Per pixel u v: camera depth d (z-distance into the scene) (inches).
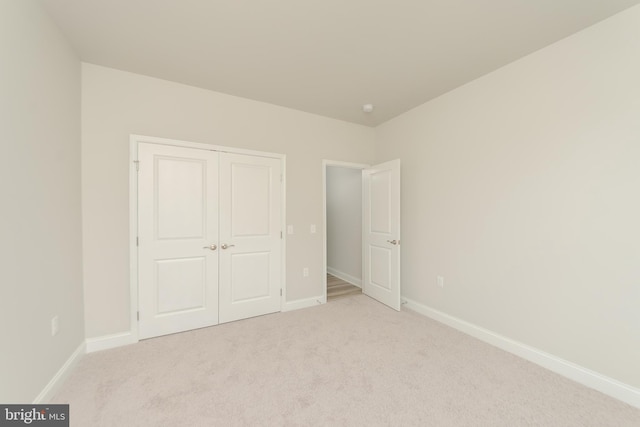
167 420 59.3
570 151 76.4
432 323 112.7
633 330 65.6
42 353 63.8
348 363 82.0
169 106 102.6
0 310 50.3
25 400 57.1
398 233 127.3
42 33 65.2
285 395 67.6
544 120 81.9
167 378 74.4
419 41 79.4
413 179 129.3
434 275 118.3
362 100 120.0
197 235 107.0
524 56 86.7
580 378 73.7
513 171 89.7
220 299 111.6
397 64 91.7
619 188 67.8
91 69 90.3
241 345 93.4
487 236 97.6
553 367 79.1
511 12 67.4
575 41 75.4
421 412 61.9
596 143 71.5
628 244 66.4
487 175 97.4
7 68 52.6
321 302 137.2
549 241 80.9
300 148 131.3
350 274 183.0
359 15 68.7
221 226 111.7
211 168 109.6
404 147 134.4
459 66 92.7
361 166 150.1
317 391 69.1
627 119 66.5
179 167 103.7
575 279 75.5
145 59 88.6
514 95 89.4
